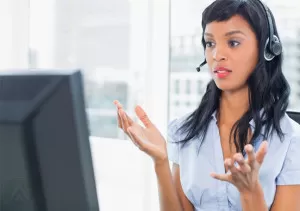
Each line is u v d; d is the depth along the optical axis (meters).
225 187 1.07
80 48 2.06
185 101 1.69
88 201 0.58
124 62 1.90
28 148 0.59
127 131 0.89
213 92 1.17
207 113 1.18
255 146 1.06
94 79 2.01
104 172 2.02
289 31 1.44
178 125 1.26
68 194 0.59
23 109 0.59
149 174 1.89
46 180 0.60
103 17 1.97
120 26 1.91
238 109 1.11
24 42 2.27
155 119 1.81
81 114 0.57
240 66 0.99
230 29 0.98
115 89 1.95
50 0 2.16
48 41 2.19
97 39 2.00
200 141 1.17
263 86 1.03
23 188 0.61
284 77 1.08
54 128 0.58
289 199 1.01
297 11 1.45
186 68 1.69
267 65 1.05
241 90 1.08
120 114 0.88
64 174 0.58
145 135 0.95
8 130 0.60
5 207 0.63
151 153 0.96
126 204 1.97
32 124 0.58
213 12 1.00
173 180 1.17
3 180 0.62
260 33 0.99
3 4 2.26
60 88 0.57
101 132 2.03
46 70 0.59
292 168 1.02
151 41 1.80
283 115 1.09
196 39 1.62
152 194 1.88
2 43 2.27
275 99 1.07
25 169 0.60
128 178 1.96
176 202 1.08
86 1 2.03
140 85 1.86
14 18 2.26
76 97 0.57
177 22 1.73
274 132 1.06
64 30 2.12
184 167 1.18
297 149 1.04
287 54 1.43
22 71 0.60
